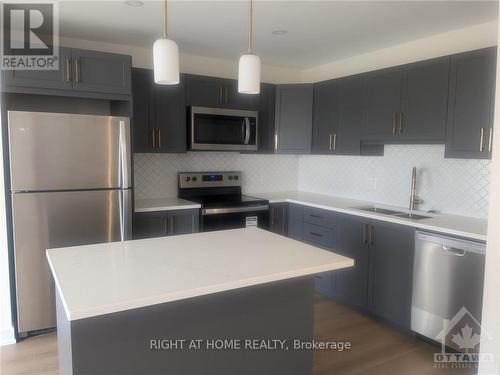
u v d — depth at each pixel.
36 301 2.84
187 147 3.76
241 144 3.96
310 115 4.09
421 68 3.01
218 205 3.68
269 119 4.19
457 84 2.76
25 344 2.78
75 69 2.91
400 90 3.17
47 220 2.82
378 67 3.79
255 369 1.88
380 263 3.09
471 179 3.02
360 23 2.97
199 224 3.64
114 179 3.02
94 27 3.11
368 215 3.17
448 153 2.84
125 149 3.02
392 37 3.34
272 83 4.41
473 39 3.02
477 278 2.42
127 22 2.99
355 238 3.31
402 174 3.57
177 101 3.66
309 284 2.01
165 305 1.62
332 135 3.86
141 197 3.89
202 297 1.70
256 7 2.66
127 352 1.55
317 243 3.75
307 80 4.67
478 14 2.76
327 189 4.45
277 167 4.70
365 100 3.49
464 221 2.84
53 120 2.77
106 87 3.03
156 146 3.58
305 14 2.79
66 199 2.86
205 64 4.09
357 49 3.74
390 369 2.51
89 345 1.48
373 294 3.16
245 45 3.62
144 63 3.76
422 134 3.02
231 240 2.19
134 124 3.46
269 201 3.99
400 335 2.97
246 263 1.75
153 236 3.41
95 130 2.92
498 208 1.98
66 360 1.61
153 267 1.68
